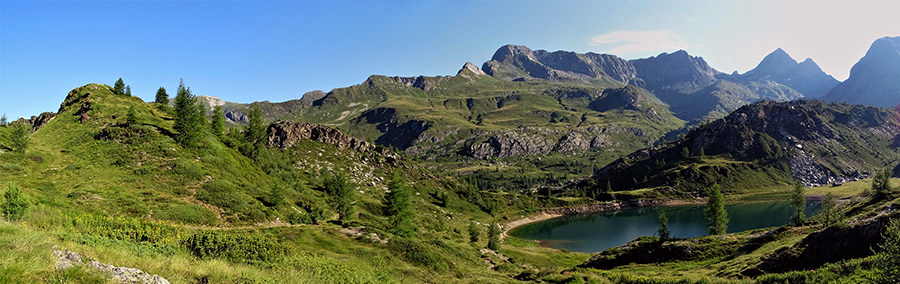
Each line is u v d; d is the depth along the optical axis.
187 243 22.59
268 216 67.25
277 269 21.06
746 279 41.97
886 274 22.83
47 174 61.59
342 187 108.00
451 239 107.19
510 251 104.00
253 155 116.88
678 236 160.00
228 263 19.84
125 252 15.88
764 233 71.12
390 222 84.69
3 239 12.62
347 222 77.06
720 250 69.62
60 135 85.12
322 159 166.75
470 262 63.44
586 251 141.62
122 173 66.62
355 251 48.84
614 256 81.88
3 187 46.06
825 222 80.69
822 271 36.53
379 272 33.38
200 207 59.56
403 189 90.56
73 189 55.50
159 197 59.59
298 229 58.91
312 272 22.58
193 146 87.12
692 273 57.53
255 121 151.25
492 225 111.19
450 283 42.34
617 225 198.62
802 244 48.94
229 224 58.66
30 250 12.16
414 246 53.28
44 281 10.41
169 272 14.58
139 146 78.75
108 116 96.38
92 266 12.18
